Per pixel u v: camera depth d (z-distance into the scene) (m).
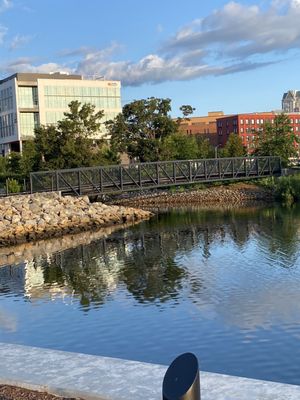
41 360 6.23
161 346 13.70
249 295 18.48
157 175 56.06
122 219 45.16
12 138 106.19
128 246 31.78
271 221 40.72
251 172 65.88
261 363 12.30
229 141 92.62
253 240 31.53
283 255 26.16
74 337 14.72
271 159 68.56
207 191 63.62
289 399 4.86
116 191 51.53
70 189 48.66
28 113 104.50
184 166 59.50
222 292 19.14
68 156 57.19
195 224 41.28
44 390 5.53
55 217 39.91
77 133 59.62
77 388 5.42
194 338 14.20
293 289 19.09
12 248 33.31
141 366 5.90
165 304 17.83
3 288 21.62
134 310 17.27
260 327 14.86
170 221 44.16
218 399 4.93
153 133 73.31
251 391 5.06
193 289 19.88
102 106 109.75
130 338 14.38
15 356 6.41
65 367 5.98
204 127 182.62
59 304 18.58
